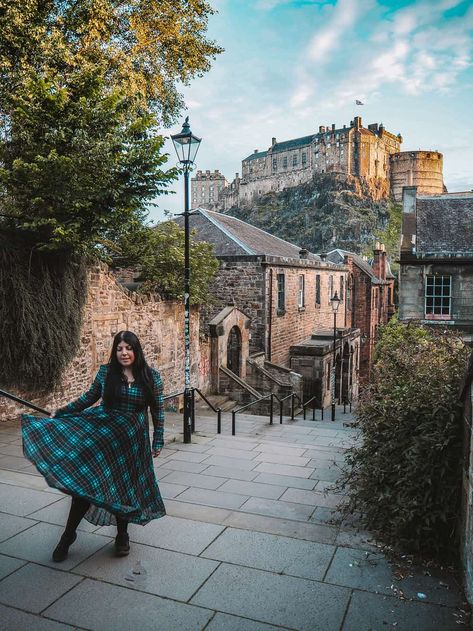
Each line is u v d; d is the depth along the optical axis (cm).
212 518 493
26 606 334
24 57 1080
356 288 4066
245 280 2286
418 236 2339
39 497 513
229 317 1972
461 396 400
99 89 958
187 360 944
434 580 385
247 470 685
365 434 515
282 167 14062
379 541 447
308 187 13038
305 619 331
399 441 459
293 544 438
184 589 361
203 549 422
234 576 381
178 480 633
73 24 1295
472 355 351
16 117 902
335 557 416
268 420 1455
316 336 2764
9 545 413
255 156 14788
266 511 527
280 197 13762
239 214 14150
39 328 934
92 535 436
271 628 321
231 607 342
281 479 647
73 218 937
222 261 2309
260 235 2858
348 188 12606
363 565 404
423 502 414
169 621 325
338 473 682
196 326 1747
